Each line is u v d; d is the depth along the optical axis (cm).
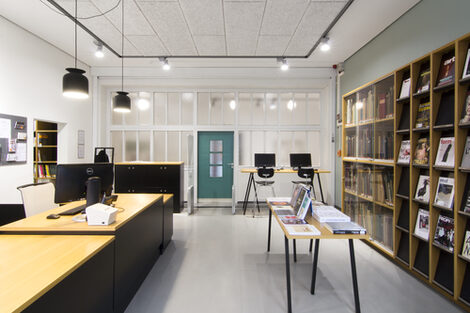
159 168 473
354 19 312
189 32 343
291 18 305
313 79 511
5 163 313
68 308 116
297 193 239
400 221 253
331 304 192
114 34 350
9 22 318
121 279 176
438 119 204
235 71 500
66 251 137
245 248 304
